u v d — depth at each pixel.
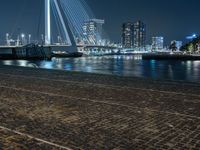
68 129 9.13
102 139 8.21
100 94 16.14
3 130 8.98
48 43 147.25
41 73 30.72
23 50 105.88
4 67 41.41
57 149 7.43
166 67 72.44
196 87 20.00
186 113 11.51
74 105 12.88
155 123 9.92
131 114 11.25
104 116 10.85
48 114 11.09
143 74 48.22
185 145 7.73
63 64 79.00
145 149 7.46
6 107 12.38
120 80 23.88
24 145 7.68
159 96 15.71
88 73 31.03
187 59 124.56
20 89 18.05
